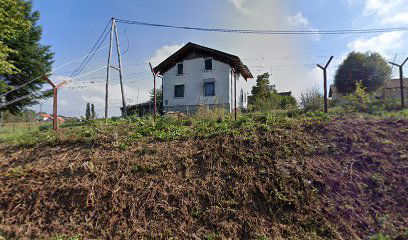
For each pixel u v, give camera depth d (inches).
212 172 150.2
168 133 209.3
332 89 780.6
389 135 174.4
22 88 748.0
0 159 180.1
